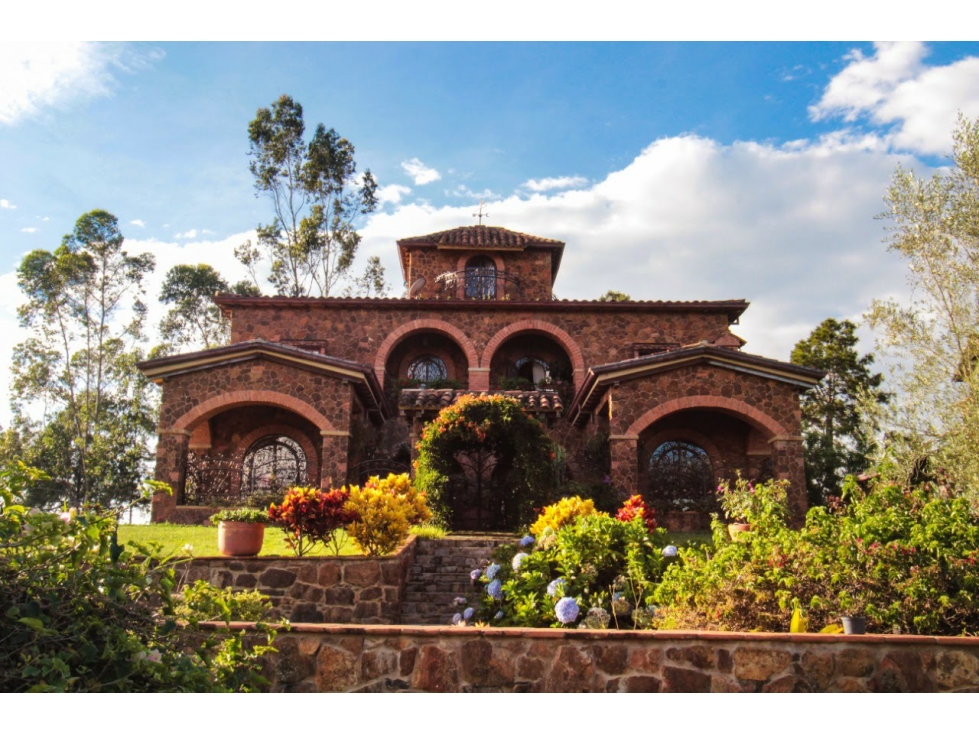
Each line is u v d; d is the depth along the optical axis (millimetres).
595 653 6348
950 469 13367
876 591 7836
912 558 7855
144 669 4535
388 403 23953
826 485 25297
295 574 11086
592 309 24531
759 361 18547
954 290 14922
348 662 6355
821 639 6363
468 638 6387
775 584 8117
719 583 8211
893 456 13938
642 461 21094
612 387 18906
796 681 6289
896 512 8406
